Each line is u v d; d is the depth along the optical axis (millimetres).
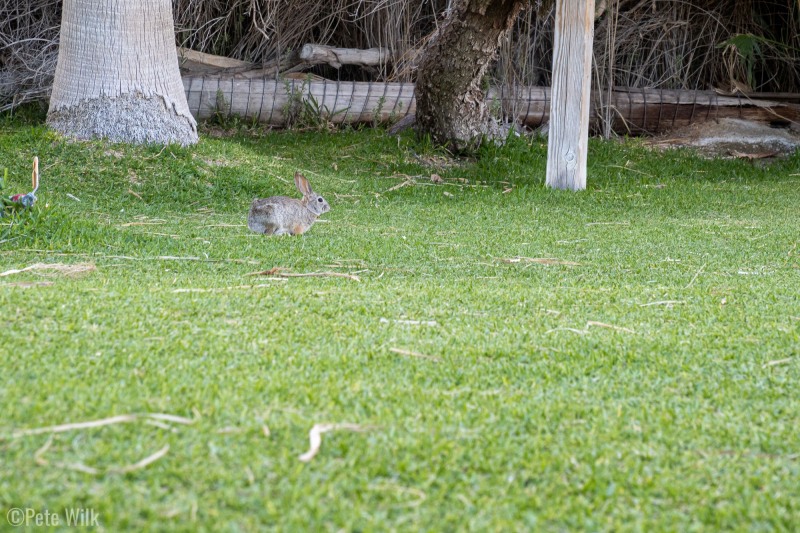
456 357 7523
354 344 7734
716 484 5355
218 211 17656
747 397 6844
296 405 6203
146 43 20281
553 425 6133
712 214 18984
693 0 31250
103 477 4984
